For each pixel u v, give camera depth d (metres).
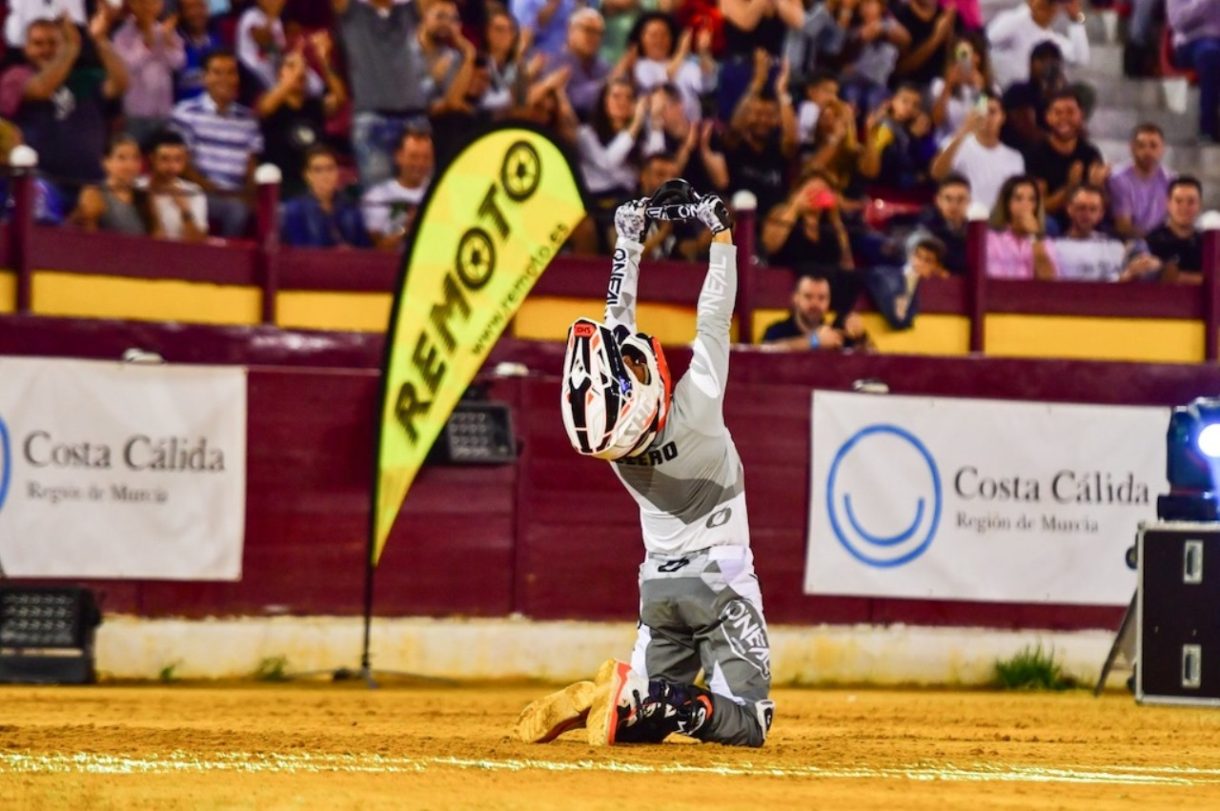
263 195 41.66
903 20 50.62
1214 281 46.56
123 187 41.09
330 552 40.00
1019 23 52.19
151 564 38.50
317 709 28.42
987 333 45.72
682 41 48.41
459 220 37.09
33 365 37.66
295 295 41.84
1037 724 26.58
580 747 18.38
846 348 43.72
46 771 15.66
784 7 49.31
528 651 40.56
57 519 37.75
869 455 42.34
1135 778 16.97
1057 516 42.94
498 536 41.06
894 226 48.03
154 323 39.44
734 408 41.88
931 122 50.28
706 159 47.62
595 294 43.09
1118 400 43.91
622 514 41.78
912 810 13.45
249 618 39.34
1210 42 56.34
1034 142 51.22
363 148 45.31
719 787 14.76
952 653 42.22
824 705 32.97
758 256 44.94
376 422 36.97
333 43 45.59
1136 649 28.91
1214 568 28.17
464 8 47.06
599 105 46.81
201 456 39.00
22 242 38.69
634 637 41.41
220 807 13.12
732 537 18.50
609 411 17.62
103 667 37.69
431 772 15.71
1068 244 48.50
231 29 45.12
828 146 48.53
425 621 40.44
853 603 42.25
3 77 42.22
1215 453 28.42
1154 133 51.31
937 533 42.50
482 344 37.44
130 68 43.31
